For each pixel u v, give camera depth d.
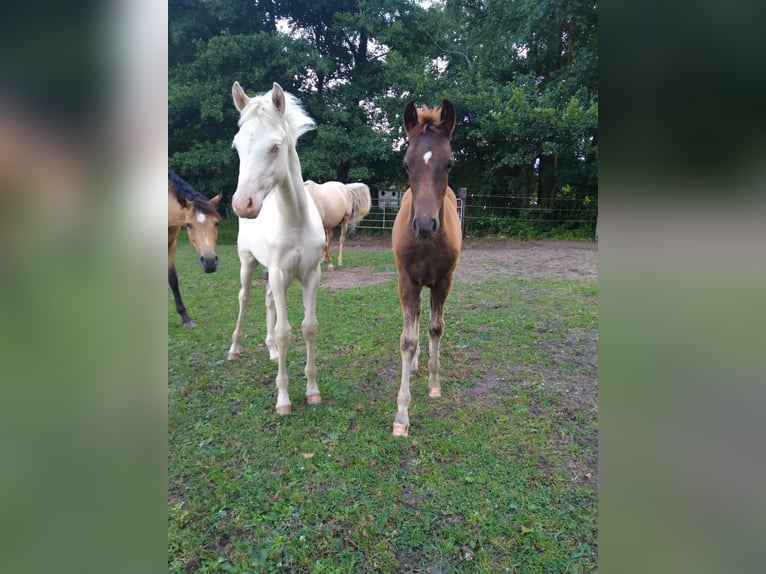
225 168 12.59
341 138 11.95
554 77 12.28
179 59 12.67
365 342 4.16
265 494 2.14
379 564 1.74
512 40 12.44
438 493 2.12
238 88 2.41
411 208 2.51
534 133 11.16
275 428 2.72
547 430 2.64
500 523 1.92
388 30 12.66
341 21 12.87
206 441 2.57
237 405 3.02
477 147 12.98
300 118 2.63
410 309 2.69
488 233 12.79
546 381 3.30
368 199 9.16
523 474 2.24
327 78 13.50
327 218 7.20
